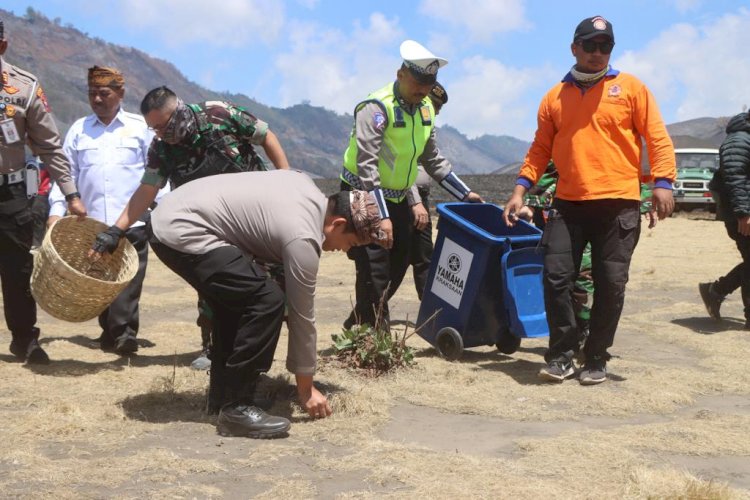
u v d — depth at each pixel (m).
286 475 3.58
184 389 5.08
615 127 5.31
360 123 5.82
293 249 4.05
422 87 5.78
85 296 4.92
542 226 6.87
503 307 6.20
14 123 5.55
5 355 6.12
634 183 5.36
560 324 5.47
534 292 6.13
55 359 6.06
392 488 3.44
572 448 3.99
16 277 5.74
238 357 4.13
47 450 3.89
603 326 5.39
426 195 7.70
